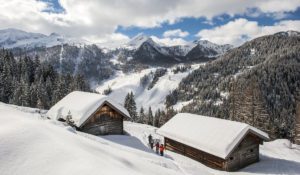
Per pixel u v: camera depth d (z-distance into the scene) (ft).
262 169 90.63
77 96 124.98
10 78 283.18
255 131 93.86
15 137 35.37
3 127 38.91
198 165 90.74
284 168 92.48
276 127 205.05
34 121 46.37
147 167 42.22
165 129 112.47
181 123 111.04
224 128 95.09
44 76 349.00
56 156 33.09
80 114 105.91
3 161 30.63
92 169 30.73
